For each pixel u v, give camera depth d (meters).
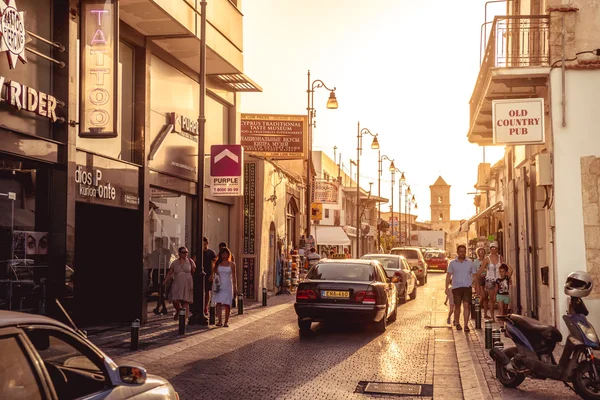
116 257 16.64
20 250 12.14
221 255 16.69
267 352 12.80
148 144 17.16
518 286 20.20
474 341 14.08
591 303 13.42
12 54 11.06
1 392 3.36
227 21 19.89
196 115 20.91
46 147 12.52
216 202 23.41
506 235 23.02
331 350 13.09
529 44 14.78
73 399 3.89
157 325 16.45
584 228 13.60
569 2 13.95
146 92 17.08
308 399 8.83
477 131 21.05
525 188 17.70
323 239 39.53
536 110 14.09
